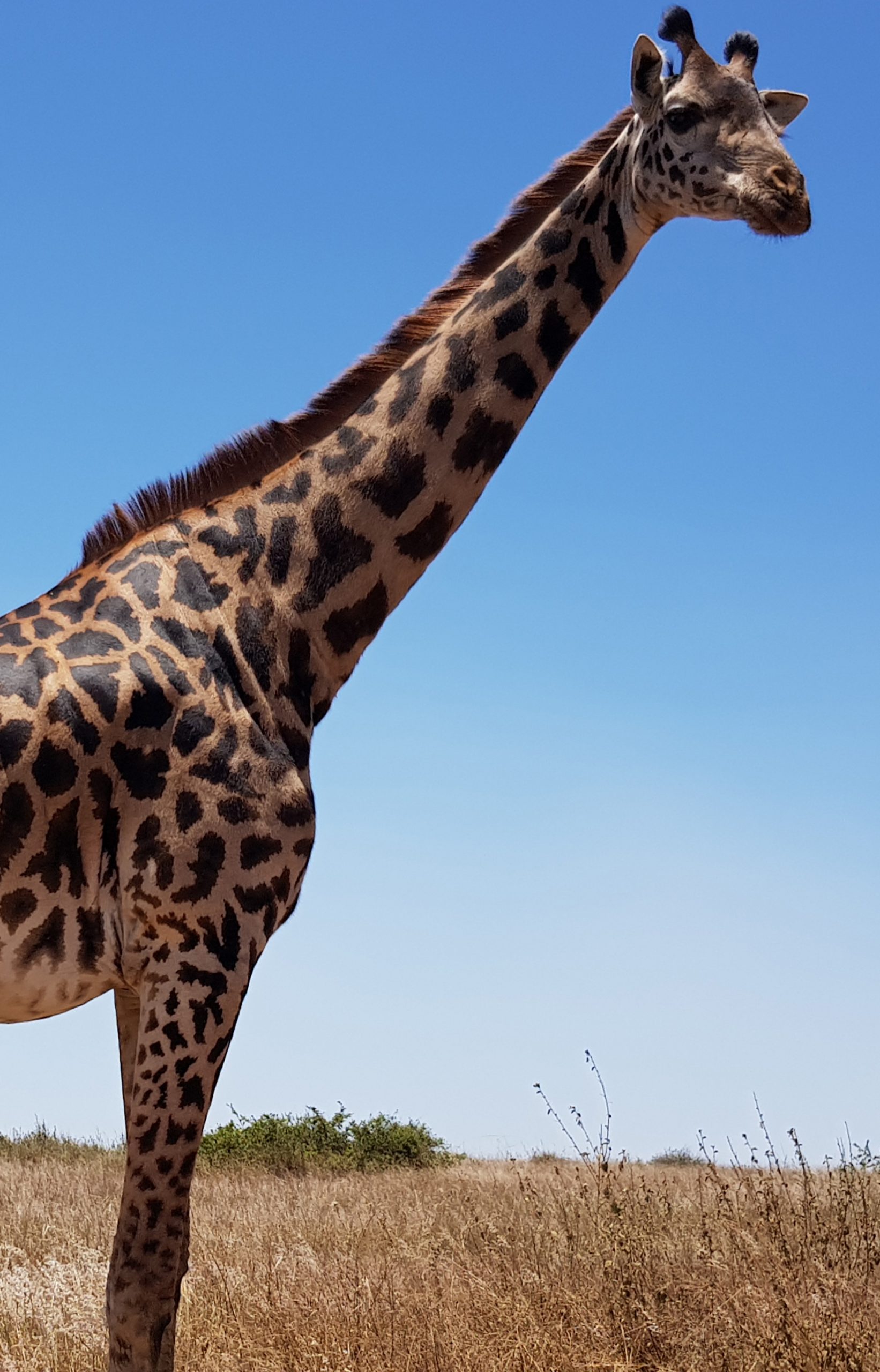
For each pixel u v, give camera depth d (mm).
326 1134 15148
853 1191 6656
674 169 4961
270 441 4977
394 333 5188
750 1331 4852
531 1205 7406
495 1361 4691
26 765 4184
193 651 4508
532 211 5289
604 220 5188
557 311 5141
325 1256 6988
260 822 4418
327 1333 4922
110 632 4457
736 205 4887
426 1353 4746
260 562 4773
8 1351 5156
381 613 4969
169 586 4602
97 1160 13633
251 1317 5277
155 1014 4234
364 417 5035
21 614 4500
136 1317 4113
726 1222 6262
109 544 4770
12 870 4184
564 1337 4953
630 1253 5777
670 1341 4957
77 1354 5133
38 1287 5973
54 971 4301
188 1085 4223
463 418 5031
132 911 4281
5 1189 10086
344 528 4895
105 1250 7395
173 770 4344
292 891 4523
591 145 5363
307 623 4805
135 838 4289
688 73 5012
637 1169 10398
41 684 4281
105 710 4297
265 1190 10844
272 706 4613
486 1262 6188
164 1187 4180
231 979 4305
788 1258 5625
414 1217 7855
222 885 4320
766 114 5047
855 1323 4852
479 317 5109
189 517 4797
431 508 5000
